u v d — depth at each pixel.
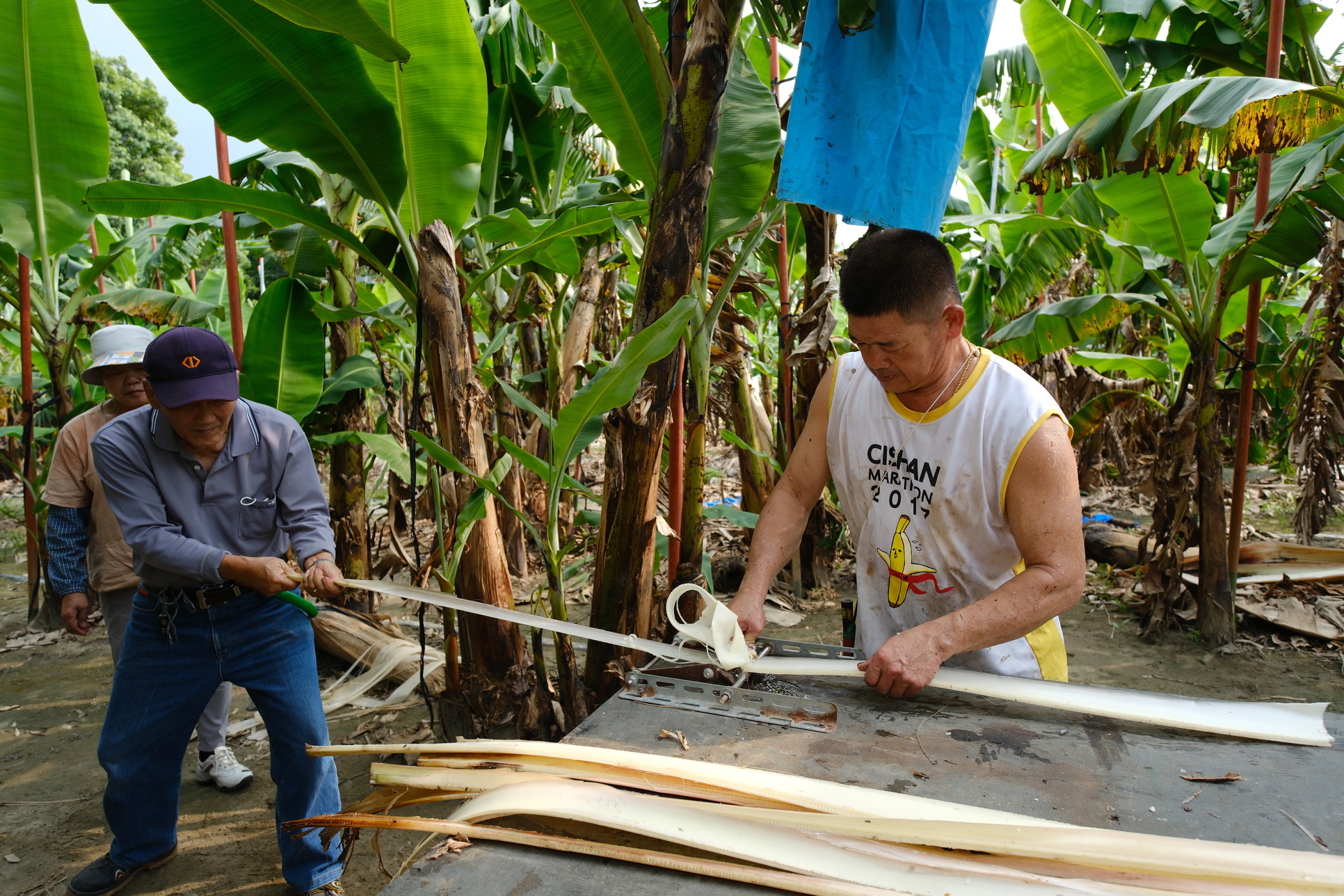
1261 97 2.39
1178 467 3.85
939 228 1.75
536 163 4.60
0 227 3.65
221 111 2.22
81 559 2.41
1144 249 5.06
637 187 4.38
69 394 4.59
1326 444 3.53
